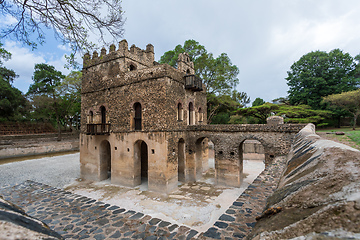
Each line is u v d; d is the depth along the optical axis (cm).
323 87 3706
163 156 1617
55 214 1152
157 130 1650
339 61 3731
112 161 1905
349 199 160
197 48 3266
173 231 977
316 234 150
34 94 4331
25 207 1262
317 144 397
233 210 736
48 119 5091
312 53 3953
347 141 1562
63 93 4000
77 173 2295
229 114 4356
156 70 1675
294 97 4075
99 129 1988
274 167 1134
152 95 1683
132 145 1777
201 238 607
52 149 3741
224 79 3209
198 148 2059
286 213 226
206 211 1238
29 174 2241
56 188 1711
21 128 4447
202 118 2400
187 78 1938
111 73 1952
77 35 816
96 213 1170
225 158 1770
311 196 216
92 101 2094
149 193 1605
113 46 1967
